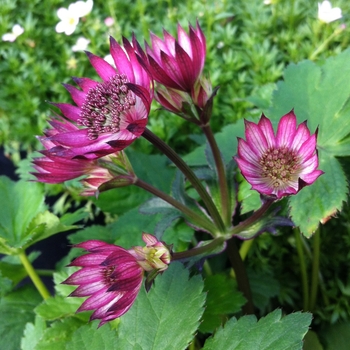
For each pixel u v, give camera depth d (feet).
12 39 0.95
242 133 0.62
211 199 0.47
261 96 0.71
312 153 0.40
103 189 0.45
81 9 0.85
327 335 0.61
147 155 0.69
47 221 0.57
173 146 0.82
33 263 0.88
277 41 0.87
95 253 0.39
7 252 0.62
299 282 0.69
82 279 0.39
